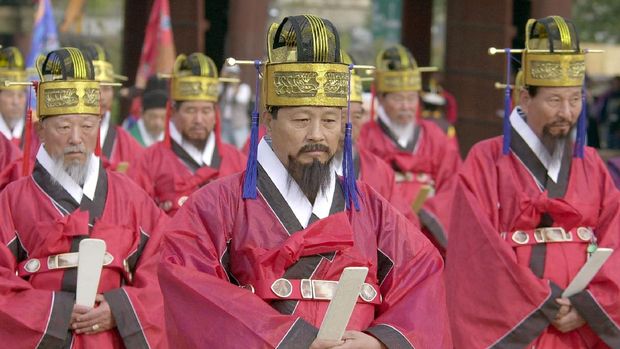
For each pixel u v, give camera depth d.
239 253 12.05
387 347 11.79
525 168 16.78
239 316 11.62
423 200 22.72
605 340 16.27
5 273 14.75
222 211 12.13
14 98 22.42
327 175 12.05
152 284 15.35
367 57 66.81
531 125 16.83
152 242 15.57
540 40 16.83
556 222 16.66
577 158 16.83
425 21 33.16
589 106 39.88
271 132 12.13
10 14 45.91
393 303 12.22
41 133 15.37
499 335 16.55
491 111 28.61
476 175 17.02
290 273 11.99
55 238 14.89
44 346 14.59
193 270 11.93
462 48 28.62
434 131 25.28
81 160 15.23
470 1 28.36
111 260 15.16
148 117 26.64
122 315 15.06
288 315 11.77
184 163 21.95
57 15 42.41
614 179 23.25
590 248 16.66
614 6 57.44
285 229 12.02
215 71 22.00
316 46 11.80
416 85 25.03
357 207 12.30
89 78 15.33
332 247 11.95
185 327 11.80
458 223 17.05
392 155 24.80
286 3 71.38
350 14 72.62
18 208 15.07
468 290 16.78
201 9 27.50
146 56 26.78
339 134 12.06
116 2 55.50
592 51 16.61
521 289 16.41
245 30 38.78
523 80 16.80
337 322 11.40
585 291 16.22
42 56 16.23
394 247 12.34
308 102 11.82
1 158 20.06
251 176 12.15
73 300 14.77
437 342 12.03
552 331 16.55
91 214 15.23
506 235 16.73
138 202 15.59
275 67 11.91
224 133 36.78
